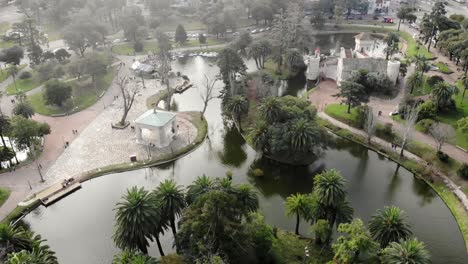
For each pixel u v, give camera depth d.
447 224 87.62
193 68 185.75
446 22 192.38
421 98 136.25
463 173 97.19
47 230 87.56
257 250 72.25
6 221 87.94
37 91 156.25
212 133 129.25
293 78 171.88
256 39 199.25
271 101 108.88
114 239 71.56
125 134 124.31
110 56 187.75
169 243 81.75
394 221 69.56
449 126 114.38
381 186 100.44
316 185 80.12
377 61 153.75
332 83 162.75
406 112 123.50
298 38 182.88
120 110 140.88
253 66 184.12
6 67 180.00
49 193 97.00
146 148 116.75
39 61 178.25
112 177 105.25
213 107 146.88
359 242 64.31
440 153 103.88
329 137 119.25
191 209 68.94
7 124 109.12
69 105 141.38
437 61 174.75
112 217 90.81
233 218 68.44
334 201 74.94
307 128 101.06
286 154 107.50
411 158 108.38
